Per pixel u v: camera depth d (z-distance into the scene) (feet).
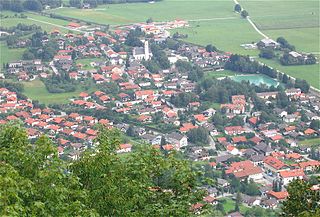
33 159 128.77
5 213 98.32
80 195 127.13
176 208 132.98
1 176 107.04
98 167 143.54
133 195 136.46
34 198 118.21
